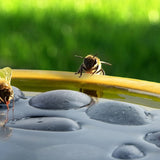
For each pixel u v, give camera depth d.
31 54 0.70
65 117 0.21
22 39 0.75
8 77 0.24
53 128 0.20
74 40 0.74
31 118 0.21
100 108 0.22
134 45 0.71
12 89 0.23
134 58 0.68
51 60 0.68
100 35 0.75
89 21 0.84
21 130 0.20
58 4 0.94
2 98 0.22
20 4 0.93
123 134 0.20
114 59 0.67
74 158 0.18
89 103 0.23
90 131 0.20
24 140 0.19
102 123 0.21
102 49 0.70
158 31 0.78
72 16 0.87
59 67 0.67
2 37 0.76
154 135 0.19
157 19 0.85
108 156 0.18
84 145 0.19
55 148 0.18
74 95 0.23
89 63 0.33
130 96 0.24
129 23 0.83
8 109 0.22
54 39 0.75
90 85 0.25
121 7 0.93
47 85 0.25
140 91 0.24
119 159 0.18
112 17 0.86
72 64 0.67
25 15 0.87
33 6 0.92
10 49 0.72
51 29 0.80
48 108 0.22
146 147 0.19
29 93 0.24
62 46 0.72
